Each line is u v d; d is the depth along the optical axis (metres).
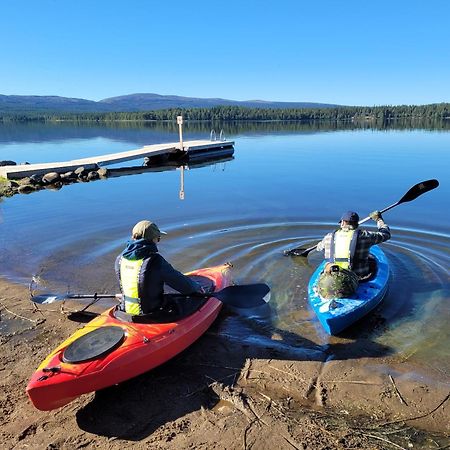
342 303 4.81
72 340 3.82
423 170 14.82
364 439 3.15
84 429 3.29
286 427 3.26
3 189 13.05
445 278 5.75
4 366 4.02
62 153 24.75
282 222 8.45
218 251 6.87
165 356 3.95
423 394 3.60
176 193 11.81
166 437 3.20
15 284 5.73
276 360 4.11
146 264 3.93
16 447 3.11
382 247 6.91
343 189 11.79
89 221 8.83
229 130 46.03
